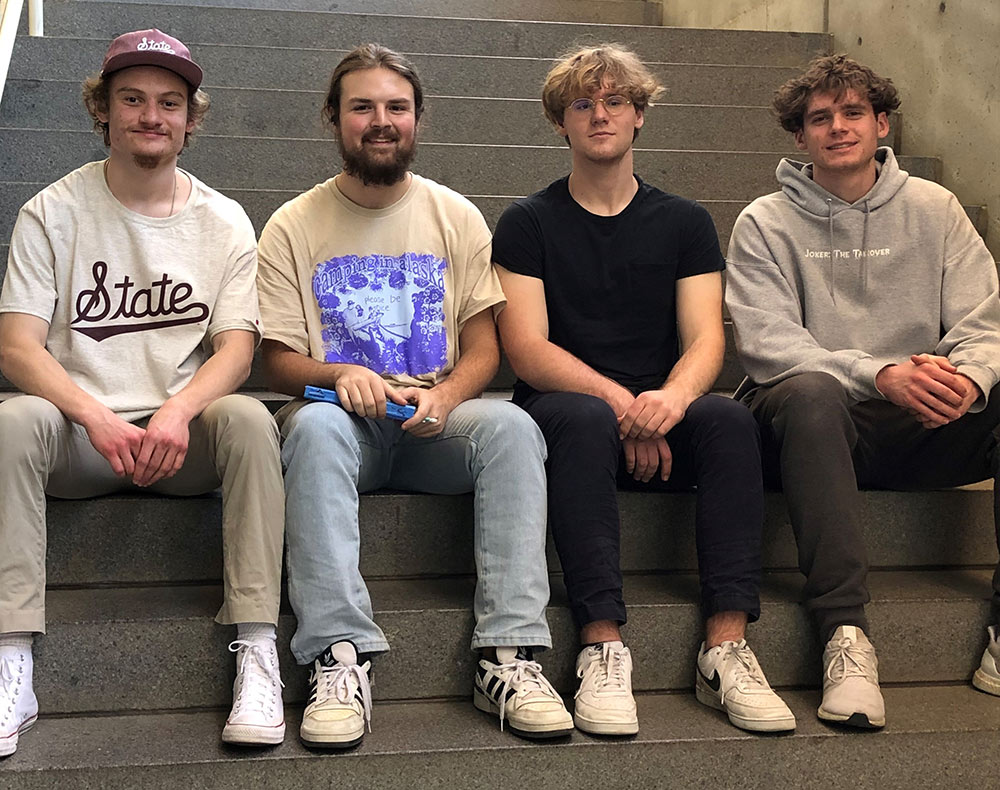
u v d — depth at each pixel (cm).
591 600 169
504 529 170
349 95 186
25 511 157
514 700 160
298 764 150
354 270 193
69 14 337
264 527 163
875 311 207
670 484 198
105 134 184
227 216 186
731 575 173
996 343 195
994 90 284
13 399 162
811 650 183
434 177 296
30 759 148
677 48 367
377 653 168
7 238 254
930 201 208
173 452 164
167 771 147
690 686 181
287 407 186
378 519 191
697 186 306
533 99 335
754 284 207
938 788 165
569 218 202
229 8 344
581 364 192
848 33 359
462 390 185
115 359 177
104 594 179
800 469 178
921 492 209
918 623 187
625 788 158
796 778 162
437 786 153
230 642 168
